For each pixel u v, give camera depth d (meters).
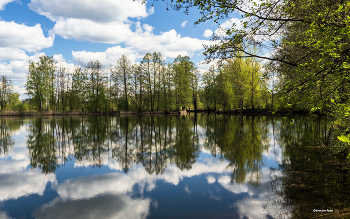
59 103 49.81
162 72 44.38
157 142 12.72
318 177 6.06
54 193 5.36
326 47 2.91
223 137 13.85
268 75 5.91
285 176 6.30
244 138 13.30
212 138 13.63
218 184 5.84
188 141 12.84
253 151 9.84
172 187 5.67
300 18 4.90
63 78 47.97
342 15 3.73
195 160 8.57
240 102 35.06
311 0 4.56
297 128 16.91
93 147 11.41
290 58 5.38
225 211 4.25
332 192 5.01
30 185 5.95
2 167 7.80
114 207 4.52
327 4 4.26
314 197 4.79
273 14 4.80
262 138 13.08
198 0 4.54
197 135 14.98
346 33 2.74
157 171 7.18
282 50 5.55
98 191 5.45
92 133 16.42
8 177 6.66
